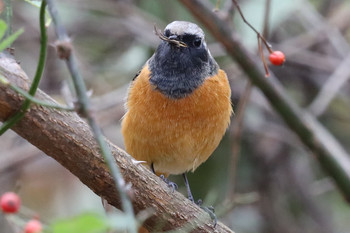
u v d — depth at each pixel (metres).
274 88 10.07
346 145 13.19
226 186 11.59
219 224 7.21
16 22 12.12
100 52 12.58
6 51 5.88
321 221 12.34
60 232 3.35
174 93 8.29
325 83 12.45
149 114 8.30
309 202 12.41
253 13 10.67
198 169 11.52
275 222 12.12
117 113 11.66
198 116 8.34
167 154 8.59
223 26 9.84
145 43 11.72
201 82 8.40
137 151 8.63
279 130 12.45
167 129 8.32
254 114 12.15
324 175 13.17
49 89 11.89
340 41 12.32
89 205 12.35
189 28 8.52
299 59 12.42
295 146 12.32
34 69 12.16
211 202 9.43
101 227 3.40
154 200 6.63
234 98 12.06
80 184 12.77
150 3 12.09
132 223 3.80
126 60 11.85
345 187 10.53
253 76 9.95
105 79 12.35
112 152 6.37
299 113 10.25
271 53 7.36
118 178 4.45
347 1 13.14
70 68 4.48
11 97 5.63
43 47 5.05
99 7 12.06
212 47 11.73
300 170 12.65
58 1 11.96
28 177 12.61
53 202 12.59
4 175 11.77
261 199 12.19
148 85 8.34
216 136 8.68
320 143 10.37
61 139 6.01
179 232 6.27
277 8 10.59
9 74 5.70
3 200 5.18
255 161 12.27
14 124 5.80
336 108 13.21
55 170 12.83
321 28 12.30
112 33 12.49
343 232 12.41
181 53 8.35
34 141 5.99
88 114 4.54
